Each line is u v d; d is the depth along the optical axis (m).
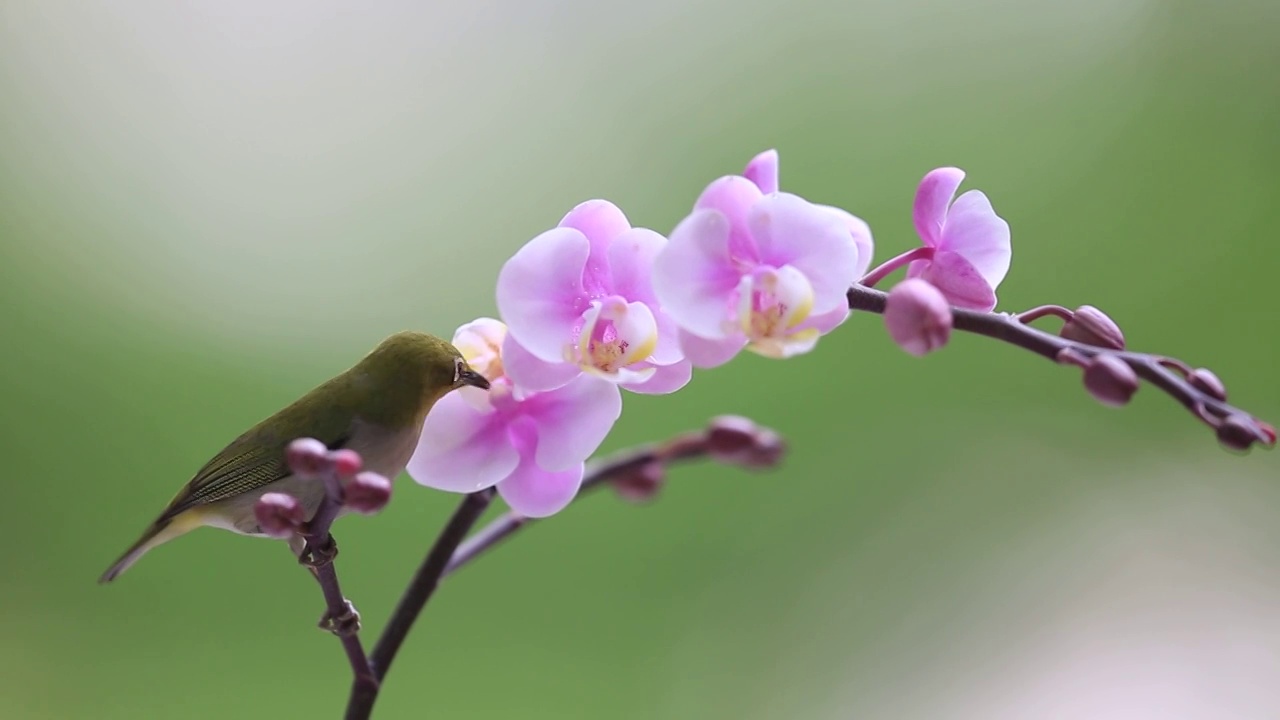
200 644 1.87
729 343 0.95
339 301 2.00
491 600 1.94
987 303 0.97
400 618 1.00
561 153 2.05
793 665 1.98
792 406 2.10
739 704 1.95
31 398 1.92
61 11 1.96
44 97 1.96
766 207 0.95
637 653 1.97
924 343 0.94
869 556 2.06
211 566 1.90
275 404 1.98
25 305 1.93
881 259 2.08
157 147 1.98
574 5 2.06
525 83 2.05
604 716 1.92
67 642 1.85
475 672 1.90
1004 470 2.10
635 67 2.08
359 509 0.93
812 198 2.10
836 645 2.00
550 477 1.00
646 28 2.08
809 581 2.04
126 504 1.92
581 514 2.01
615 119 2.07
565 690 1.92
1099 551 2.04
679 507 2.05
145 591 1.88
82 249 1.98
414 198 2.02
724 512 2.06
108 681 1.84
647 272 0.96
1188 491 2.08
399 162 2.02
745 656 1.98
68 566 1.88
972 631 2.00
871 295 0.96
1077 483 2.10
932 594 2.02
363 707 0.98
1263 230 2.10
